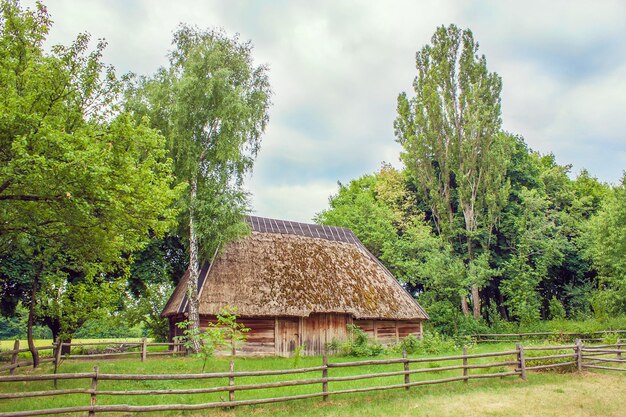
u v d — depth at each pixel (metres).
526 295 32.12
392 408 10.94
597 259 32.38
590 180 49.03
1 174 10.74
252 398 11.76
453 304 32.34
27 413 8.84
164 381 13.87
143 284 25.59
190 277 20.89
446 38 36.38
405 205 40.12
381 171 46.94
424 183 36.41
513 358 19.23
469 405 11.26
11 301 21.55
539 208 36.31
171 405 10.08
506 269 35.28
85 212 11.34
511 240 36.34
